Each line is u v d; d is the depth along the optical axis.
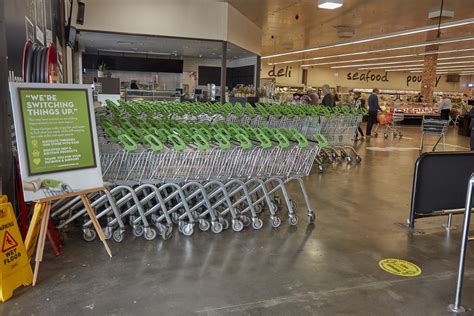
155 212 4.39
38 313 2.64
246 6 11.77
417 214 4.45
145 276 3.19
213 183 4.37
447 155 4.41
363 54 23.41
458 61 26.06
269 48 21.69
